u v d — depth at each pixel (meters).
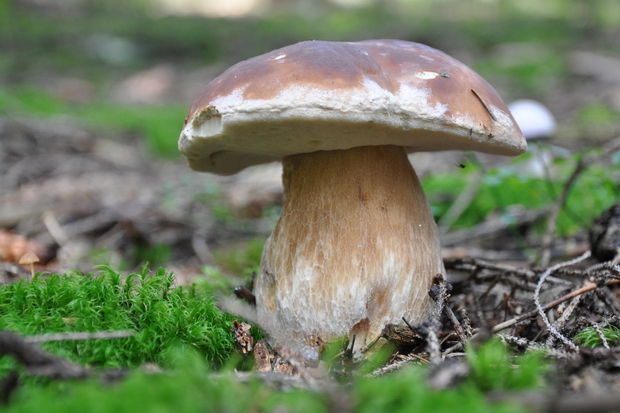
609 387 0.31
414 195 0.39
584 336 0.36
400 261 0.37
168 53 1.95
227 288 0.44
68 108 1.26
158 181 0.80
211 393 0.30
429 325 0.35
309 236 0.38
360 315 0.37
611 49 1.71
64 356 0.33
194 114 0.36
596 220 0.43
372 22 2.39
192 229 0.59
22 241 0.50
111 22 2.23
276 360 0.37
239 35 2.09
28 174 0.76
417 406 0.30
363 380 0.31
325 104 0.34
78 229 0.57
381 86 0.35
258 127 0.35
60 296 0.36
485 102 0.36
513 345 0.36
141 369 0.32
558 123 1.03
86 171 0.83
